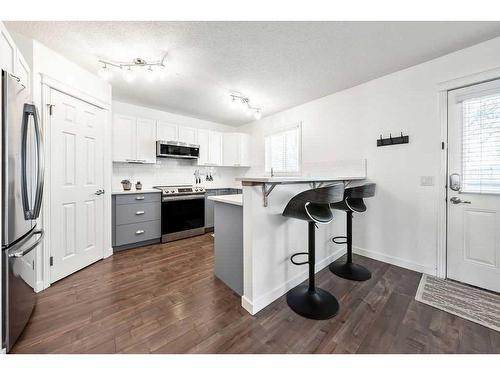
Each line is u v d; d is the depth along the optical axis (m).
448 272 2.18
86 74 2.39
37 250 1.92
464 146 2.06
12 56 1.50
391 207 2.54
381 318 1.58
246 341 1.36
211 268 2.48
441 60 2.16
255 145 4.58
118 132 3.21
